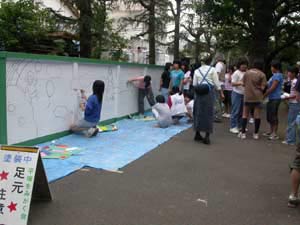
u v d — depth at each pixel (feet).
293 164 15.05
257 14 57.06
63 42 55.06
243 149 25.27
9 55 20.08
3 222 12.25
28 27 47.39
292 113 26.61
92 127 26.81
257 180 18.58
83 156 21.47
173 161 21.49
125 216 13.60
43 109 23.82
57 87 25.18
